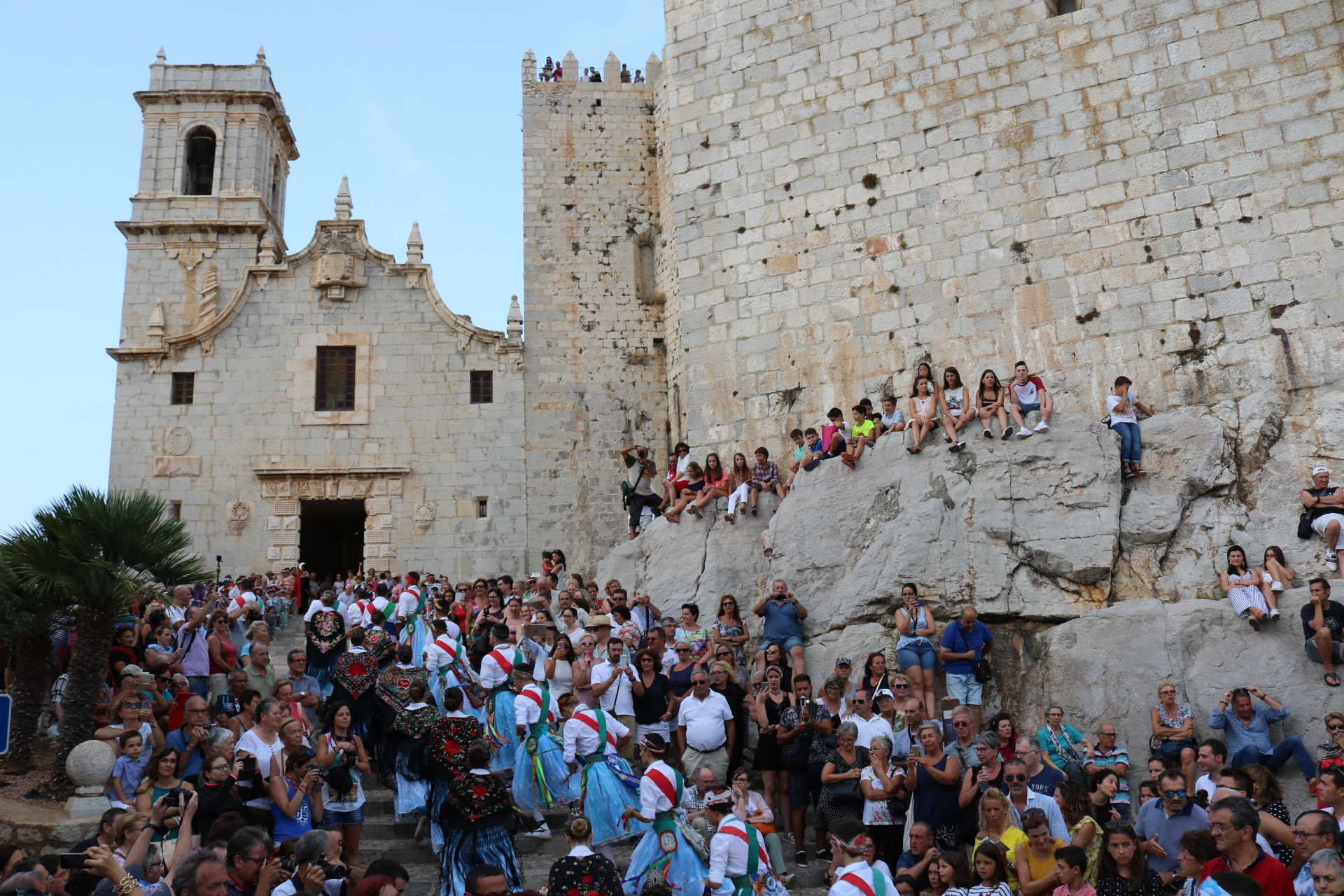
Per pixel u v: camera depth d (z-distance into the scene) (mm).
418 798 13156
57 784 13672
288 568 35875
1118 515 16922
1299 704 14242
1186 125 18828
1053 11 20438
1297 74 18109
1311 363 17219
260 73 45031
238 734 12398
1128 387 17781
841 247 21469
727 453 21828
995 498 17438
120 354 37438
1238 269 18047
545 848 13664
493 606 19188
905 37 21484
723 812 11172
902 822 12562
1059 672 15820
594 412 38062
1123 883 9781
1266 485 16844
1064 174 19703
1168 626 15383
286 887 9016
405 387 37844
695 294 22781
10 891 8320
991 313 19891
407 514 36906
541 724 13656
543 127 40188
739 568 19656
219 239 43094
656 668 15617
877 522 18250
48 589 14125
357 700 15547
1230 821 8859
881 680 14844
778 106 22547
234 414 37281
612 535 37125
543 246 39281
